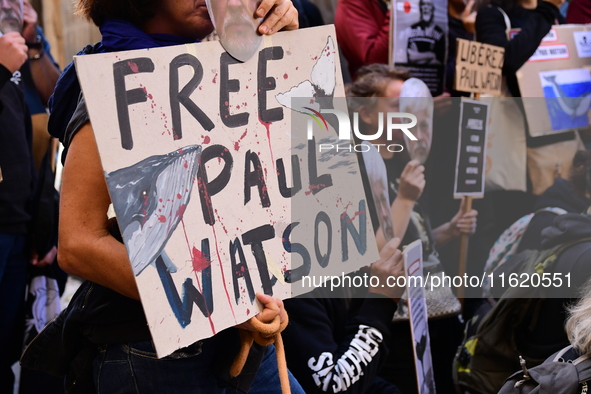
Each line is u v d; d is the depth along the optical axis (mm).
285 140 1148
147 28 1145
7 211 2148
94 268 1019
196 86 1006
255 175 1091
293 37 1169
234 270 1042
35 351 1248
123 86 921
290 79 1159
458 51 2369
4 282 2166
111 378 1146
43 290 2314
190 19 1131
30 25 2434
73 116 1041
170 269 951
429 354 1934
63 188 1028
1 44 2105
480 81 2457
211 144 1023
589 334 1080
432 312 2148
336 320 1832
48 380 2121
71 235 1014
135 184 922
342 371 1640
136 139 929
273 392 1353
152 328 920
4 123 2160
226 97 1049
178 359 1147
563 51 2748
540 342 1701
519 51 2611
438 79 2590
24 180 2199
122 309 1111
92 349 1188
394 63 2469
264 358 1356
